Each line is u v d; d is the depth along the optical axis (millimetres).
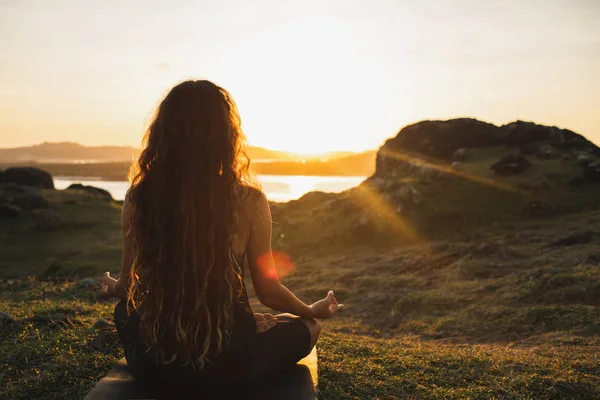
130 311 2471
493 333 8164
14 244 30000
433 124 36969
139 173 2318
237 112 2395
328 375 3609
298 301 2680
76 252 27500
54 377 3271
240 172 2367
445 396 3342
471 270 13812
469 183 27953
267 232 2443
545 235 19844
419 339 8359
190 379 2320
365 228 23844
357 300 12320
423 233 23656
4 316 4355
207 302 2232
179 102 2248
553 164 29625
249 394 2494
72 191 45062
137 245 2279
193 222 2180
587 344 6465
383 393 3350
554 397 3494
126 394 2518
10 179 46250
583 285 9453
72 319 4641
